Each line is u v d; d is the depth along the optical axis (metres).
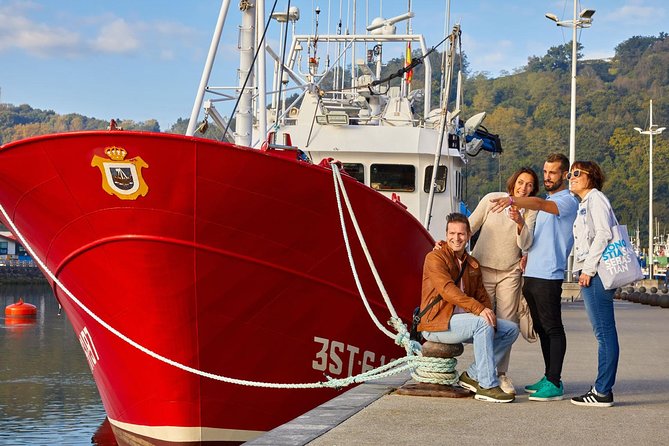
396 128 14.53
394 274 10.28
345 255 9.70
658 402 7.19
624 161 138.62
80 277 9.53
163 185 8.58
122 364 9.79
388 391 7.57
